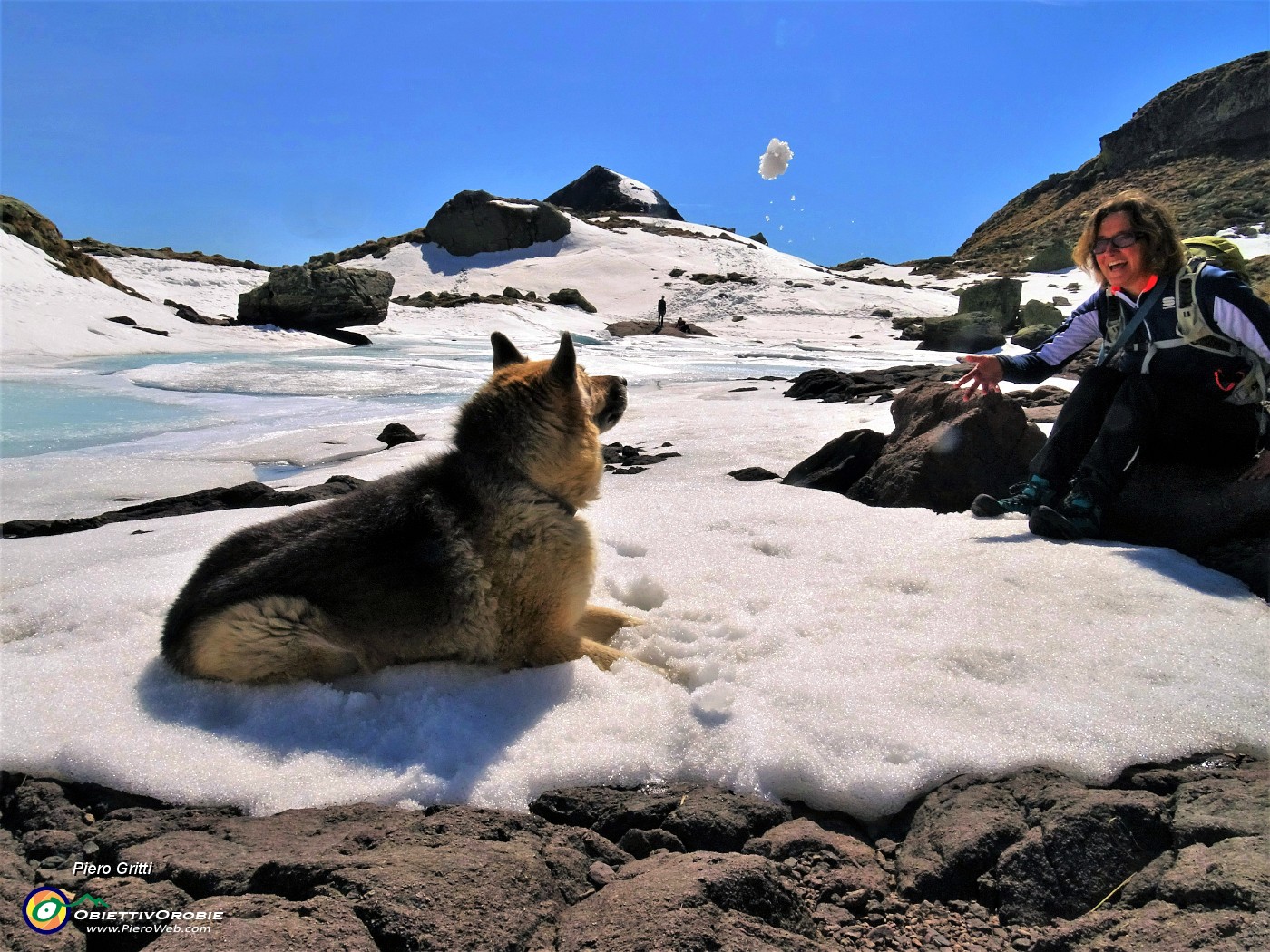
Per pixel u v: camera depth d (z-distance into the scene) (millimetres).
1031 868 1397
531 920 1309
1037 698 1760
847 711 1749
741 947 1216
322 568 1989
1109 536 2645
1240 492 2443
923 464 3270
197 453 5602
